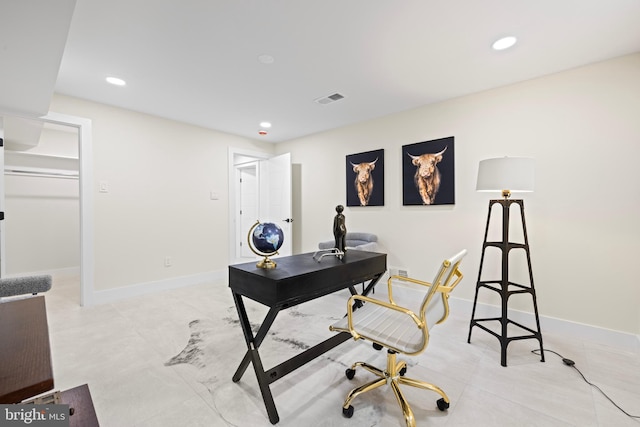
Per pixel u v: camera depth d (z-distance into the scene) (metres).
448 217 3.14
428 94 2.99
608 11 1.72
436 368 1.97
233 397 1.67
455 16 1.78
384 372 1.69
